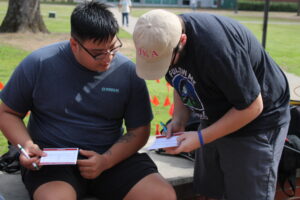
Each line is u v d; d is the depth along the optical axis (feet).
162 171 9.83
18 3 43.09
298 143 9.55
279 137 7.87
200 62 6.61
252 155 7.70
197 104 7.68
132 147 8.24
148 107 8.52
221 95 7.20
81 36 7.30
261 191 7.88
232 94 6.68
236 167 7.91
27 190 8.13
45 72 7.89
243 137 7.66
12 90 7.90
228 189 8.25
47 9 94.68
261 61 7.37
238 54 6.48
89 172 7.55
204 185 9.00
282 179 9.65
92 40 7.27
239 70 6.48
